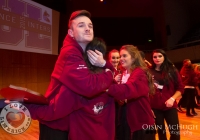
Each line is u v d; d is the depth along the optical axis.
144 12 9.66
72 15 1.06
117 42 9.47
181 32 10.34
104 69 1.07
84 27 1.01
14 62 5.57
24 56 5.92
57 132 1.08
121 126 1.75
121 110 1.76
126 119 1.71
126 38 9.52
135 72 1.42
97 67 1.06
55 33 6.28
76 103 1.00
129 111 1.55
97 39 1.11
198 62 7.53
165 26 9.70
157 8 9.73
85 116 1.03
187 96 4.45
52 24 6.15
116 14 9.44
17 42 4.95
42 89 6.59
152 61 2.10
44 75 6.71
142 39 9.66
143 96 1.51
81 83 0.91
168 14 9.91
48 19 5.98
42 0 6.54
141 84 1.34
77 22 1.02
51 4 7.00
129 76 1.50
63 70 0.96
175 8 10.30
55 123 1.06
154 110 1.97
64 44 1.06
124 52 1.57
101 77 0.96
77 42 1.06
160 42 9.61
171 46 9.77
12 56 5.52
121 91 1.15
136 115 1.52
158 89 1.95
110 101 1.16
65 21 7.77
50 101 1.00
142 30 9.65
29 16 5.32
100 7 9.27
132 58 1.56
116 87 1.14
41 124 1.14
